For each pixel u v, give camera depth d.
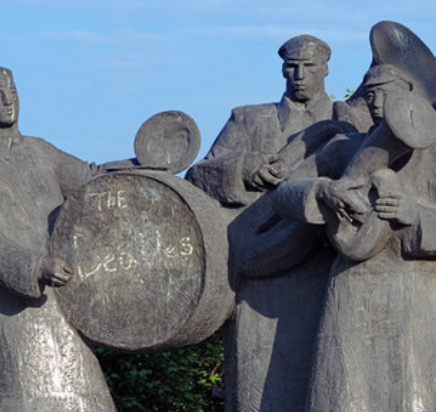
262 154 10.92
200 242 10.52
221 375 16.64
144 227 10.65
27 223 10.90
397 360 10.12
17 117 11.09
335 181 10.17
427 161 10.25
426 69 11.11
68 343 10.80
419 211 10.10
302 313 10.84
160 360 15.25
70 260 10.78
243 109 11.42
